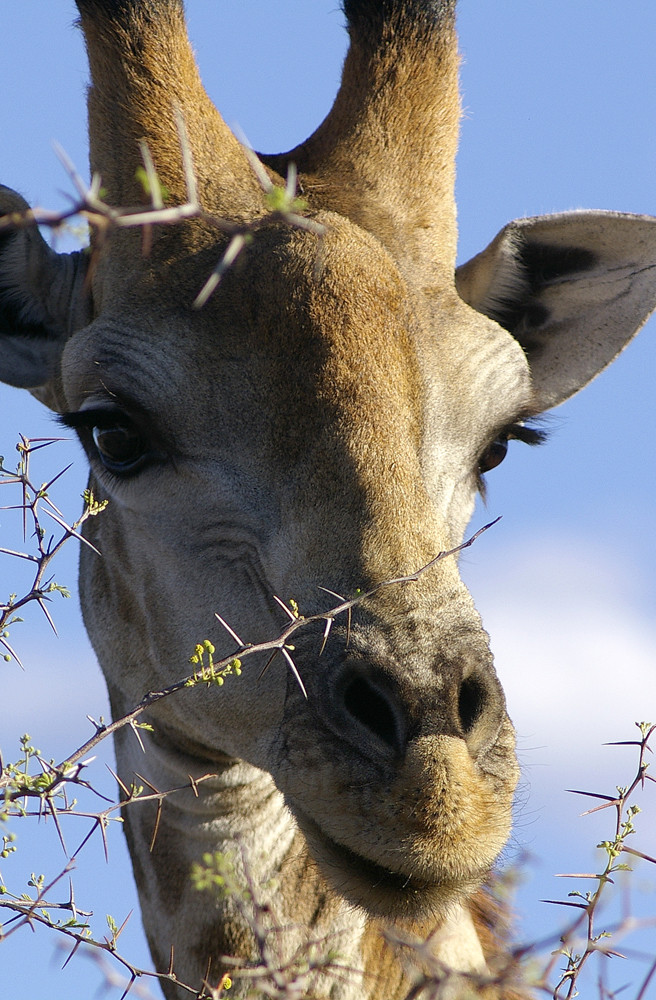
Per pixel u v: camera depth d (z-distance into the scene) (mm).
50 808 6250
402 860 7051
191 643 8836
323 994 8891
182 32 9969
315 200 9594
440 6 10555
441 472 9039
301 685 6996
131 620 9477
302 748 7648
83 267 10273
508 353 9648
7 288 10289
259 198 9344
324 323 8398
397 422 8250
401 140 10062
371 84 10258
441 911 7441
